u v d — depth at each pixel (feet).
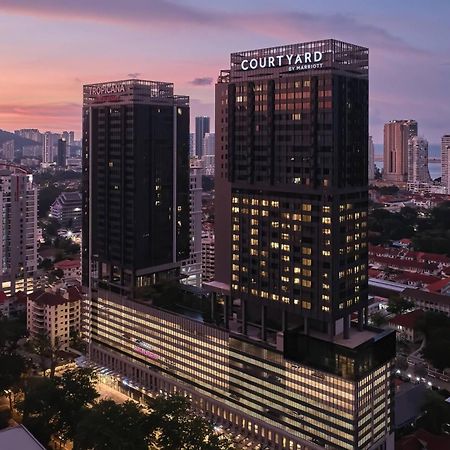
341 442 635.25
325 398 645.51
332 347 636.48
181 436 646.74
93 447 641.81
